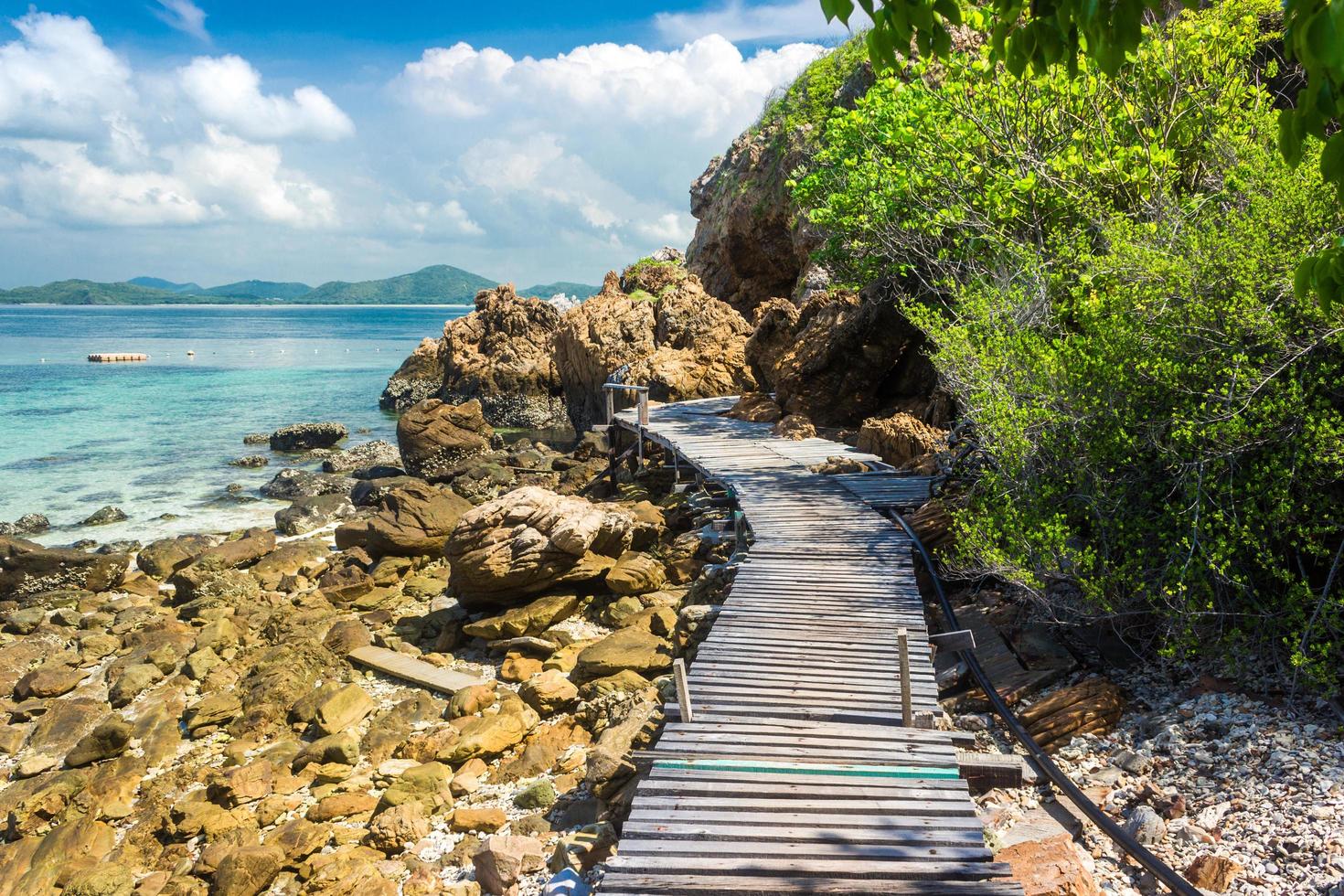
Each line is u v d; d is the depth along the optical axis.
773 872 7.05
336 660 17.92
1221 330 11.23
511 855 10.28
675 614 17.75
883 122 25.23
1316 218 10.88
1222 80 17.64
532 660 17.36
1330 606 10.03
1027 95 19.95
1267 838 8.04
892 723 9.76
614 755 11.97
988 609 13.82
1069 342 13.93
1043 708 10.88
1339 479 10.51
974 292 16.83
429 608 21.17
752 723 9.73
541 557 19.30
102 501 35.12
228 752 14.77
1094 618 11.77
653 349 44.16
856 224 27.11
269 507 34.34
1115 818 8.90
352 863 11.24
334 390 73.94
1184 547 11.03
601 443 37.34
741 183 50.56
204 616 21.38
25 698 17.77
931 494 18.22
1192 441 10.70
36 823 13.30
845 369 28.44
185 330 196.88
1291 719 9.77
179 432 51.47
